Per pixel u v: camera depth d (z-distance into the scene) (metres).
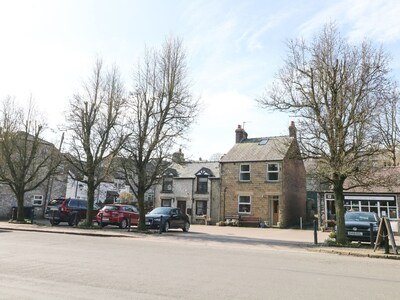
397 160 32.72
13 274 8.10
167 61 24.05
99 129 24.45
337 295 6.98
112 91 24.78
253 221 33.47
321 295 6.94
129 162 23.27
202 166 40.06
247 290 7.16
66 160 25.55
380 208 28.12
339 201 17.12
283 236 23.00
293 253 14.14
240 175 35.44
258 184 34.28
